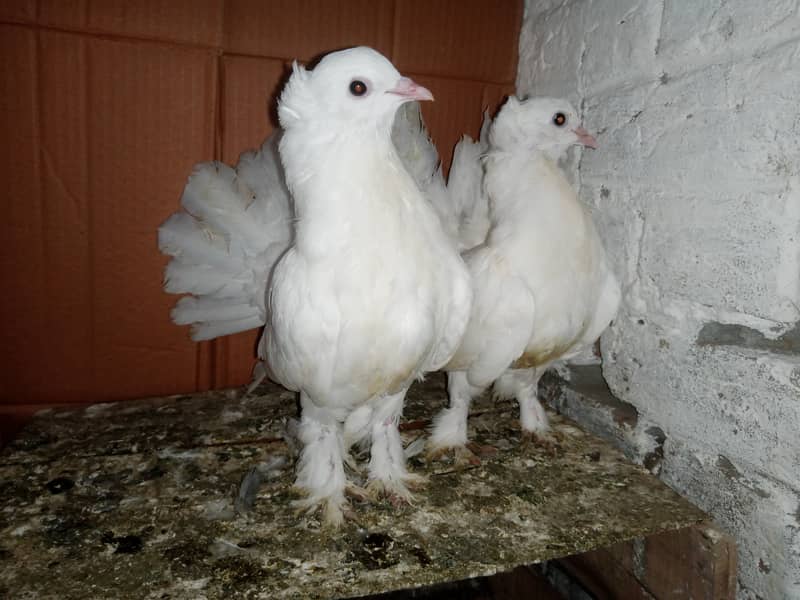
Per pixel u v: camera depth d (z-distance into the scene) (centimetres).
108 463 36
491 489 35
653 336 37
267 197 39
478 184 43
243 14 43
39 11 39
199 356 49
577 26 44
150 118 43
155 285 46
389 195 29
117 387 47
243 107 44
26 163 41
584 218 37
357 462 38
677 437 36
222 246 40
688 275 34
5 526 30
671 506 33
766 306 30
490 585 50
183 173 44
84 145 42
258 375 42
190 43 42
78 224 43
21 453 37
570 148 45
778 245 29
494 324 35
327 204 29
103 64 41
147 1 41
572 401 45
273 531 30
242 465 36
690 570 32
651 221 37
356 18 46
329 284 29
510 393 42
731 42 31
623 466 37
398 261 29
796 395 28
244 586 26
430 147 42
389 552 29
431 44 49
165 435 40
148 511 32
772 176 29
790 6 28
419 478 35
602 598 39
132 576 27
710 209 33
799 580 29
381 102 29
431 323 29
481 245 39
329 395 31
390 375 30
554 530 31
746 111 30
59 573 27
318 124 29
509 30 51
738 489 32
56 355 45
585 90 43
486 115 46
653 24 36
